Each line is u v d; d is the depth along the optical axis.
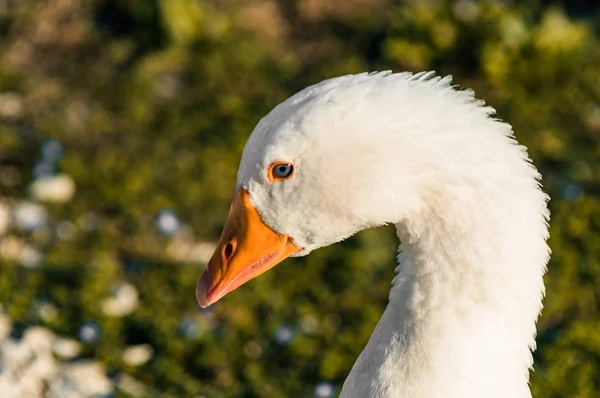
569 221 11.77
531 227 5.78
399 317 6.00
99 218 12.14
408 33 14.48
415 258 5.95
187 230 12.06
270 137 5.88
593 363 10.16
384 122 5.66
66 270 11.28
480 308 5.82
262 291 11.10
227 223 6.33
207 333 10.48
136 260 11.61
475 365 5.78
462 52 14.31
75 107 13.90
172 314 10.85
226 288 6.29
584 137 13.46
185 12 14.57
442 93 5.74
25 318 10.55
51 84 14.27
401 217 5.86
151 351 10.36
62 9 15.18
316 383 10.09
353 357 10.22
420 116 5.64
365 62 14.69
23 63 14.60
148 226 12.05
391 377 5.93
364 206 5.82
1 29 14.95
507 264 5.75
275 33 15.22
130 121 13.60
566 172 12.84
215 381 10.16
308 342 10.43
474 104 5.76
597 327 10.52
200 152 13.10
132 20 14.92
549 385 9.87
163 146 13.19
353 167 5.73
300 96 5.88
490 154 5.67
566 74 14.09
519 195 5.74
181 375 10.09
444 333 5.84
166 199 12.37
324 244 6.20
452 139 5.63
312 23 15.42
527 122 13.54
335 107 5.71
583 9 15.70
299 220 6.05
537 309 5.92
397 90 5.72
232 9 15.42
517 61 14.10
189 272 11.34
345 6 15.69
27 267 11.25
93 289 10.84
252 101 13.95
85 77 14.38
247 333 10.59
